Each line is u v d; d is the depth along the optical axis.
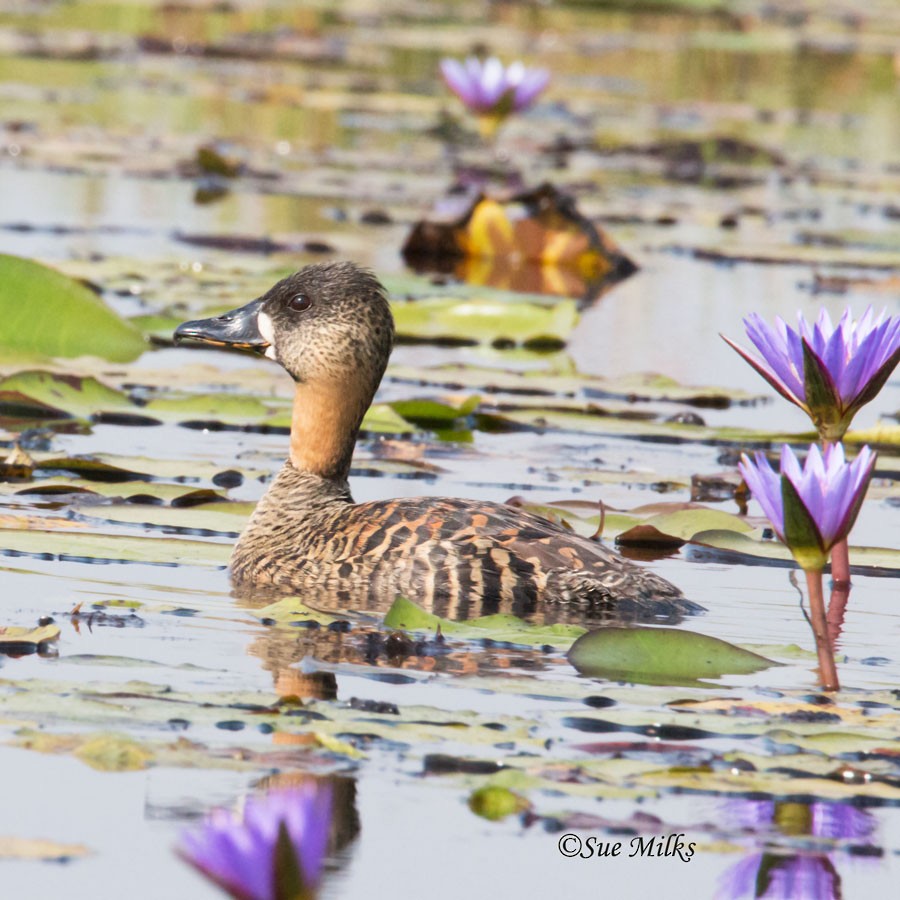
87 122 30.97
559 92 37.91
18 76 36.09
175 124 31.92
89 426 13.46
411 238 22.97
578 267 22.95
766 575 10.62
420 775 6.86
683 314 19.98
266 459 12.66
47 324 15.17
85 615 8.91
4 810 6.53
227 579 9.97
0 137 28.48
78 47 40.28
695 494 12.45
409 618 8.91
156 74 37.94
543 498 11.97
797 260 23.19
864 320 9.05
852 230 26.31
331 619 9.05
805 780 6.89
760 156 31.80
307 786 6.71
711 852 6.42
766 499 7.84
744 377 16.73
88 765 6.84
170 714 7.32
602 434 14.15
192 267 19.58
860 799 6.80
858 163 32.53
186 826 6.38
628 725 7.51
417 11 51.22
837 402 8.98
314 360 10.80
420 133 33.91
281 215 25.30
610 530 11.27
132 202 25.23
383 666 8.29
